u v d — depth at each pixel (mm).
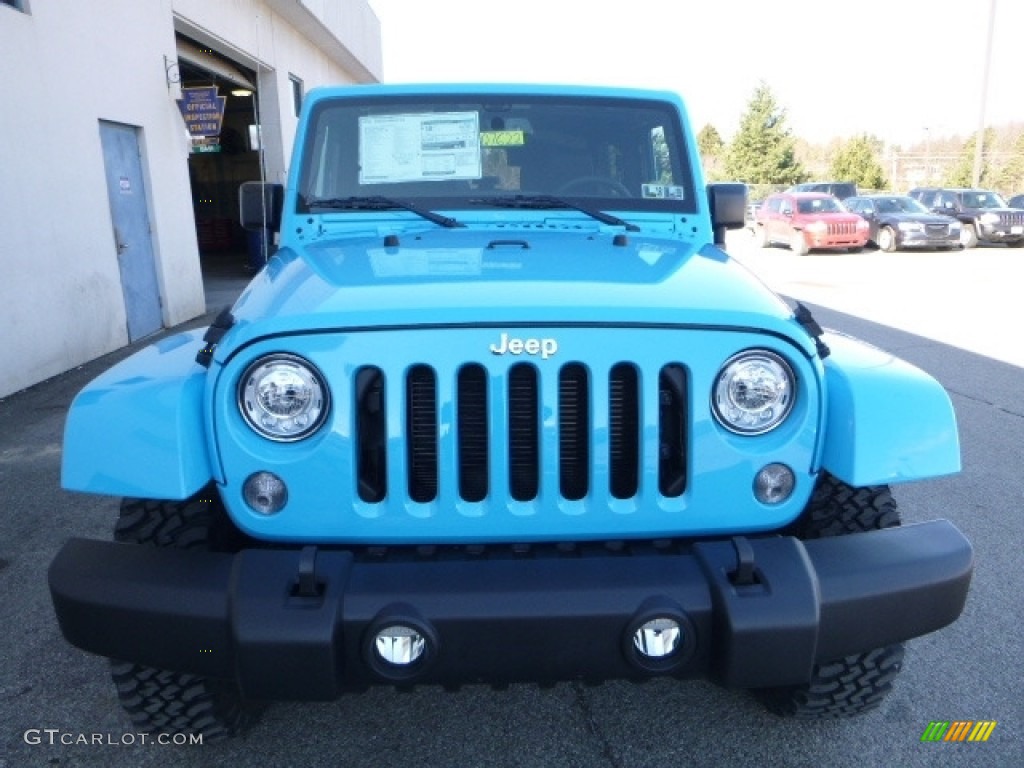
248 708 2611
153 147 9398
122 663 2258
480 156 3219
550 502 1960
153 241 9477
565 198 3170
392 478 1938
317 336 1913
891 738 2592
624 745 2570
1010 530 4180
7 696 2814
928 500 4598
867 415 1998
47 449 5301
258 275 2676
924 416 2023
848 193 26172
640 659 1881
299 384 1916
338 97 3256
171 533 2146
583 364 1940
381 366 1916
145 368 2143
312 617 1817
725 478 1991
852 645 1945
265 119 14359
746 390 1979
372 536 1973
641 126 3303
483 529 1970
